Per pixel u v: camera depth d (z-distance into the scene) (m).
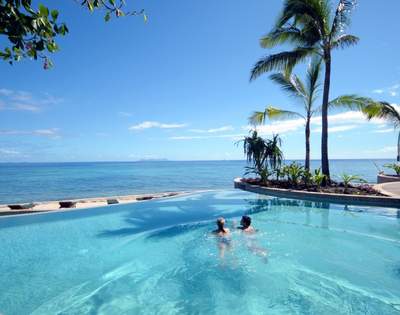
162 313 3.76
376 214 8.62
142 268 5.26
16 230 7.42
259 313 3.75
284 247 6.25
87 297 4.16
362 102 12.91
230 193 12.94
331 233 7.20
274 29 12.31
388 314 3.68
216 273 5.02
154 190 22.36
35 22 1.79
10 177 39.75
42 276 4.83
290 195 10.92
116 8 2.24
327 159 12.01
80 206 10.91
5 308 3.81
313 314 3.71
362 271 5.09
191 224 8.12
